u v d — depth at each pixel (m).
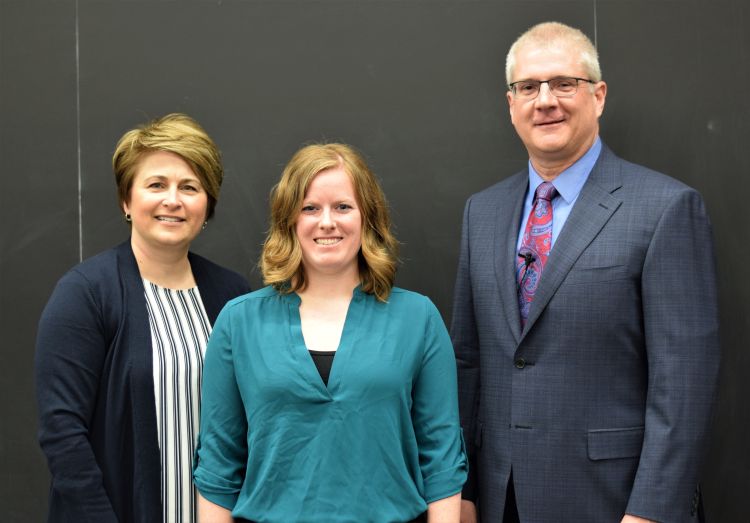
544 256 1.97
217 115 2.57
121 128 2.57
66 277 1.97
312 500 1.67
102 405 1.93
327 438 1.68
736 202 2.51
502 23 2.54
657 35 2.52
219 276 2.20
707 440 1.81
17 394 2.58
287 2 2.56
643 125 2.53
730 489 2.52
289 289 1.82
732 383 2.52
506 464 1.95
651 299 1.82
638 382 1.88
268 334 1.76
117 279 1.99
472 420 2.13
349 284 1.83
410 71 2.56
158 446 1.94
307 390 1.69
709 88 2.51
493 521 1.98
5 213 2.59
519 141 2.54
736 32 2.50
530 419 1.91
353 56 2.56
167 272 2.09
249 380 1.74
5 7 2.58
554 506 1.88
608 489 1.85
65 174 2.58
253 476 1.73
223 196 2.58
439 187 2.56
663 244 1.83
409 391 1.77
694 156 2.52
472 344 2.14
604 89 2.03
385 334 1.76
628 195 1.91
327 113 2.56
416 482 1.77
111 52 2.57
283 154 2.57
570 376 1.88
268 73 2.56
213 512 1.76
